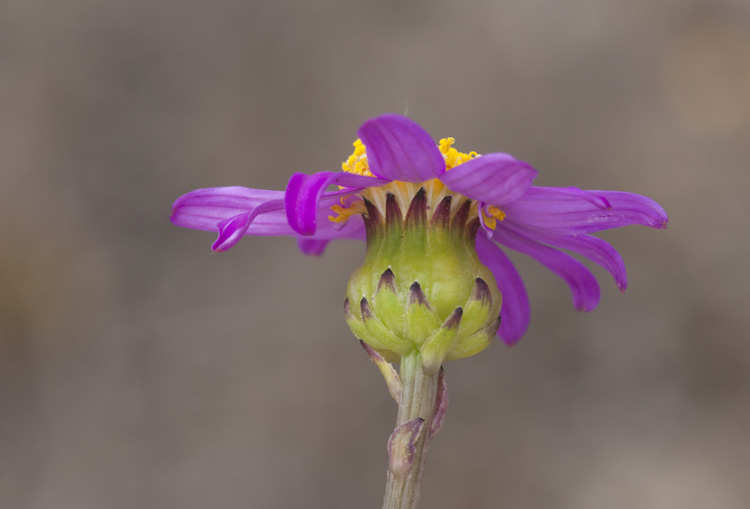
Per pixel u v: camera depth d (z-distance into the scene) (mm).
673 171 421
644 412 364
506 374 365
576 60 440
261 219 144
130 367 351
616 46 444
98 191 375
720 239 404
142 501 329
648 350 377
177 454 339
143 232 374
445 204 140
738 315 384
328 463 344
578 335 378
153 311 362
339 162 406
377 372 363
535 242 148
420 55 428
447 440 349
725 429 358
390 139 136
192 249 375
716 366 374
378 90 420
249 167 396
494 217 140
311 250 153
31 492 320
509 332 152
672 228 406
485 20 439
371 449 349
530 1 447
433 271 139
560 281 383
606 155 424
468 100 425
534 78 434
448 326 137
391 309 138
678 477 341
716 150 424
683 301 389
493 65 432
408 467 137
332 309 371
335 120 412
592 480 343
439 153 137
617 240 401
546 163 420
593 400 365
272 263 376
